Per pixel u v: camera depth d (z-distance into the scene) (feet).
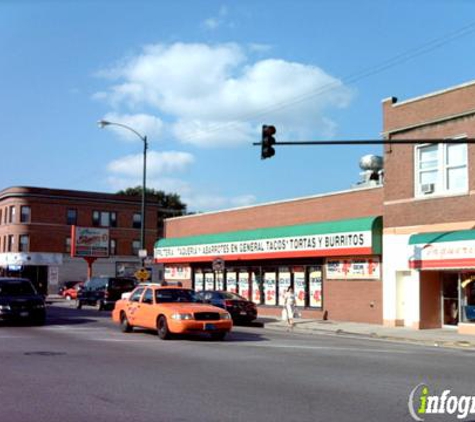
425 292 81.15
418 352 55.36
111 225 226.17
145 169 117.91
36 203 213.46
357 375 39.29
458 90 78.18
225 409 28.81
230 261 119.65
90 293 127.75
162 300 66.03
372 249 85.87
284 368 42.19
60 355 48.47
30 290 83.30
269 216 110.83
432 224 79.97
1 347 54.03
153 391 33.30
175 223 139.95
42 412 28.22
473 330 73.56
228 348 54.80
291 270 104.53
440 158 80.33
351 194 93.71
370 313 87.92
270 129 65.16
